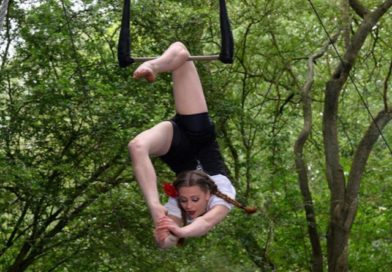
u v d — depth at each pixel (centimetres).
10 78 2227
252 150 2867
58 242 2225
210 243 2336
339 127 3356
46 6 2192
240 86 2970
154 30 2350
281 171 2773
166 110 2267
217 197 888
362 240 3050
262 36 2859
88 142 2202
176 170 928
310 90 2969
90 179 2212
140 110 2097
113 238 2231
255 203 2672
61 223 2244
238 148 2769
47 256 2355
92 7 2230
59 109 2145
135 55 2291
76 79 2197
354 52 2727
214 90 2517
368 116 3369
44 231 2230
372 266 3033
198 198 878
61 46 2188
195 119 912
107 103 2086
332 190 2795
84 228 2223
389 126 3459
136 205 2197
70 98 2120
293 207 2764
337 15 2803
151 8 2283
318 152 3238
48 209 2373
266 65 2948
